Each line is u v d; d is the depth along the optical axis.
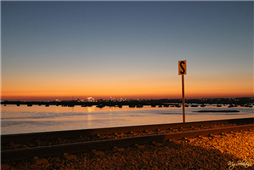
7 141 9.89
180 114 94.69
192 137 12.48
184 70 16.12
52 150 7.88
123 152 8.73
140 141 10.16
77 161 7.51
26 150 7.40
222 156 8.92
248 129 16.39
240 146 10.59
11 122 52.97
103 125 42.38
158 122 48.94
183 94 17.09
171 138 11.44
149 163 7.76
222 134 13.65
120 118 66.75
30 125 44.69
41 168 6.83
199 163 7.96
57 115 87.81
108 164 7.44
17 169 6.60
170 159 8.30
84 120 58.78
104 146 9.03
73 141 10.81
